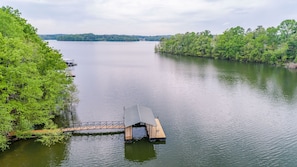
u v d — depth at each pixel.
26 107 34.53
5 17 36.69
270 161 31.62
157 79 80.88
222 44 140.38
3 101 31.19
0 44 31.33
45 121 37.22
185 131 40.25
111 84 73.88
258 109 50.81
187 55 167.62
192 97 59.62
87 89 67.81
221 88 68.25
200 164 31.02
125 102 55.72
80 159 31.92
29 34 47.44
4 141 32.03
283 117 46.41
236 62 125.56
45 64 41.78
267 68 102.94
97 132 39.38
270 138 37.81
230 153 33.56
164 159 32.12
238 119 45.47
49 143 35.34
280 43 120.69
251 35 136.88
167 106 52.78
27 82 33.06
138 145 35.66
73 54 180.50
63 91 48.16
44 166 30.16
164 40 199.12
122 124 41.66
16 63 32.25
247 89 66.88
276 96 60.00
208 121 44.47
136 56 165.88
